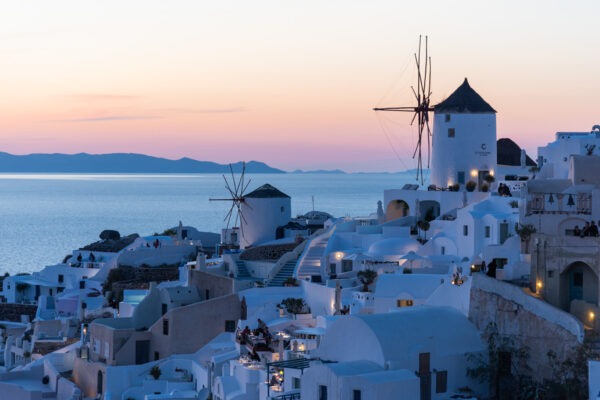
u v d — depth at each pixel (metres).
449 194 126.94
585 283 73.81
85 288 148.50
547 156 117.25
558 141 115.94
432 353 71.19
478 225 108.88
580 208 86.12
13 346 127.75
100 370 102.06
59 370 109.25
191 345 104.44
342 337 73.69
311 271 122.19
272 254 133.88
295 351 84.50
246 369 83.81
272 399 74.31
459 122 133.38
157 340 104.88
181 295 112.56
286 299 108.19
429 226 119.94
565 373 68.56
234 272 131.38
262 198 148.88
